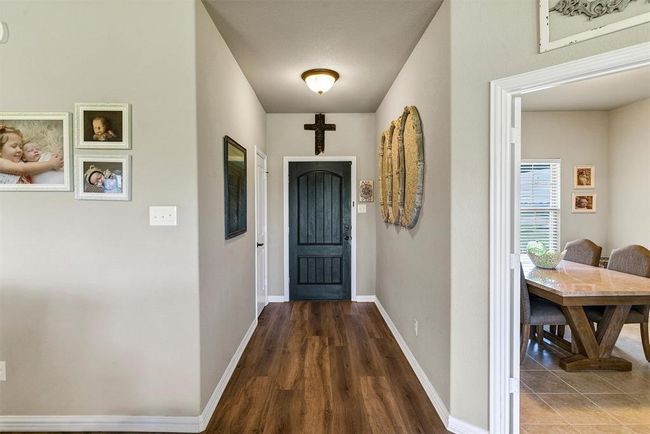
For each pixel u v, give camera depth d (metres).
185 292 1.88
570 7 1.53
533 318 2.67
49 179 1.87
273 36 2.39
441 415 2.00
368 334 3.30
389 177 3.27
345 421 1.95
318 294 4.54
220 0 1.95
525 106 4.37
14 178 1.86
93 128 1.86
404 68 2.88
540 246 3.29
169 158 1.87
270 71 3.03
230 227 2.50
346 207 4.48
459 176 1.85
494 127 1.74
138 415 1.89
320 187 4.48
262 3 1.99
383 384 2.36
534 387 2.35
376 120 4.32
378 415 2.01
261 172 4.07
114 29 1.86
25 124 1.86
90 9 1.86
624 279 2.66
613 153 4.51
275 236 4.49
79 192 1.87
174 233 1.88
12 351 1.90
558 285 2.47
